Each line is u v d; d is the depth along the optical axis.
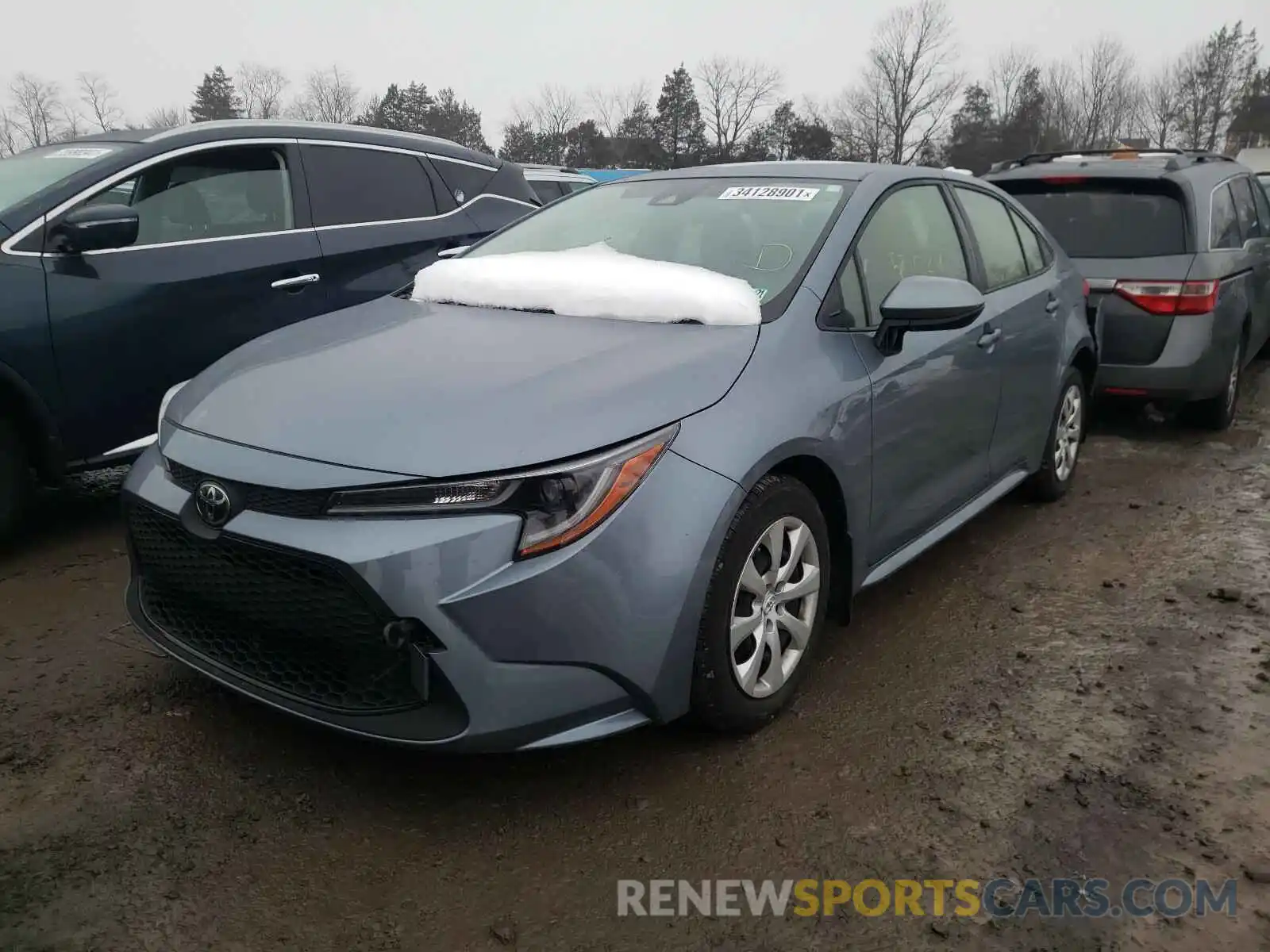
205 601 2.58
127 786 2.60
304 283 4.90
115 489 5.12
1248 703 3.06
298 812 2.52
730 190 3.67
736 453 2.55
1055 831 2.47
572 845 2.41
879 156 58.59
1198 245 5.77
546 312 3.11
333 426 2.44
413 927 2.15
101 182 4.31
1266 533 4.52
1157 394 5.87
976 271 3.99
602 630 2.34
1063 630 3.57
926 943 2.13
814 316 3.01
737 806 2.56
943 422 3.52
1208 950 2.11
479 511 2.27
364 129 5.50
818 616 3.01
